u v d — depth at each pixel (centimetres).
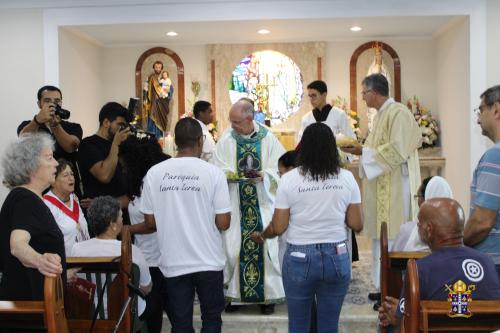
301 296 312
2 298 242
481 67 616
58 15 638
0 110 648
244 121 474
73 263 298
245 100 478
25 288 242
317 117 624
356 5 623
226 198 327
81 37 706
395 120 457
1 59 645
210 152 589
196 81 774
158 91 772
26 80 644
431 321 204
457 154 666
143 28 668
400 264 312
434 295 223
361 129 764
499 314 201
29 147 248
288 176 314
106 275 301
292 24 661
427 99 758
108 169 416
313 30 702
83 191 439
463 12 617
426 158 714
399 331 233
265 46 770
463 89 640
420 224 241
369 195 480
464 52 634
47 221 243
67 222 354
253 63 776
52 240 243
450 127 693
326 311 319
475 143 618
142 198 331
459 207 237
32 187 250
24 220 236
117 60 779
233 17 630
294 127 776
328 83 769
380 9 623
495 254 283
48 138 258
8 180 250
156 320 378
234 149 480
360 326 459
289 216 316
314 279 308
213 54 773
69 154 469
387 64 760
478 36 615
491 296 222
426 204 239
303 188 308
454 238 232
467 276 223
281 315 469
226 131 492
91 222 335
